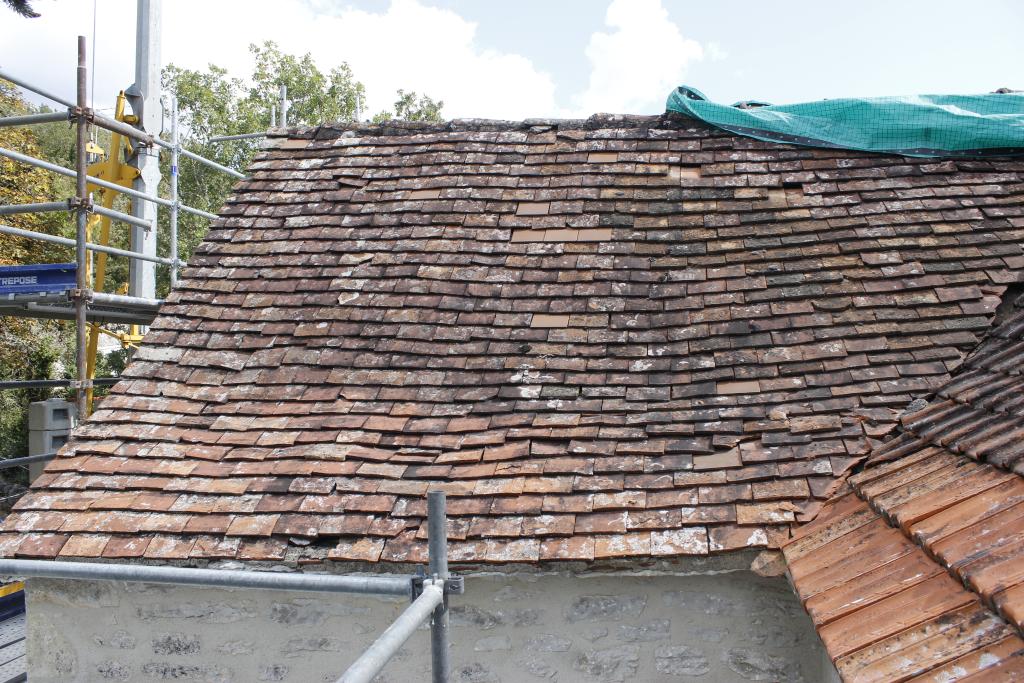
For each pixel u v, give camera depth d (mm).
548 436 4629
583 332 5270
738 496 4117
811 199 5977
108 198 9047
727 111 6633
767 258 5562
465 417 4855
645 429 4609
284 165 6887
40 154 18516
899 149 6246
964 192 5832
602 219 6023
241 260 6082
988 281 5137
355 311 5578
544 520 4160
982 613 2674
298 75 30250
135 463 4723
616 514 4148
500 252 5879
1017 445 3365
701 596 4109
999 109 6367
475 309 5500
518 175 6480
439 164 6668
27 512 4520
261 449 4758
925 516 3293
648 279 5555
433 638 2738
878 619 2936
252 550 4203
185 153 10016
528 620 4223
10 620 7840
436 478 4480
